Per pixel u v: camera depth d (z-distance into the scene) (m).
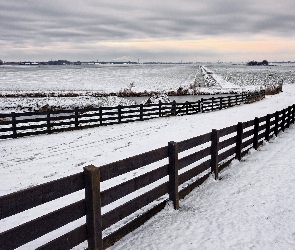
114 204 5.24
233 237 3.69
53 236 4.15
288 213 4.37
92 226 3.05
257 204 4.73
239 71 124.62
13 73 105.31
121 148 10.19
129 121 17.00
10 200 2.35
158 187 4.32
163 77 83.31
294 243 3.51
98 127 15.05
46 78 77.69
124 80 71.75
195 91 42.47
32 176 7.19
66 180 2.83
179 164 4.73
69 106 25.44
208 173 6.09
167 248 3.45
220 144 6.36
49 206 5.41
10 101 27.36
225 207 4.64
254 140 8.70
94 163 8.30
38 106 25.34
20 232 2.42
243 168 6.86
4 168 7.87
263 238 3.65
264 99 34.25
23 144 10.93
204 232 3.84
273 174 6.35
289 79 76.38
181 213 4.44
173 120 17.67
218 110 23.92
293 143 9.70
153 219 4.23
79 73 106.62
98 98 30.08
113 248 3.46
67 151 9.77
